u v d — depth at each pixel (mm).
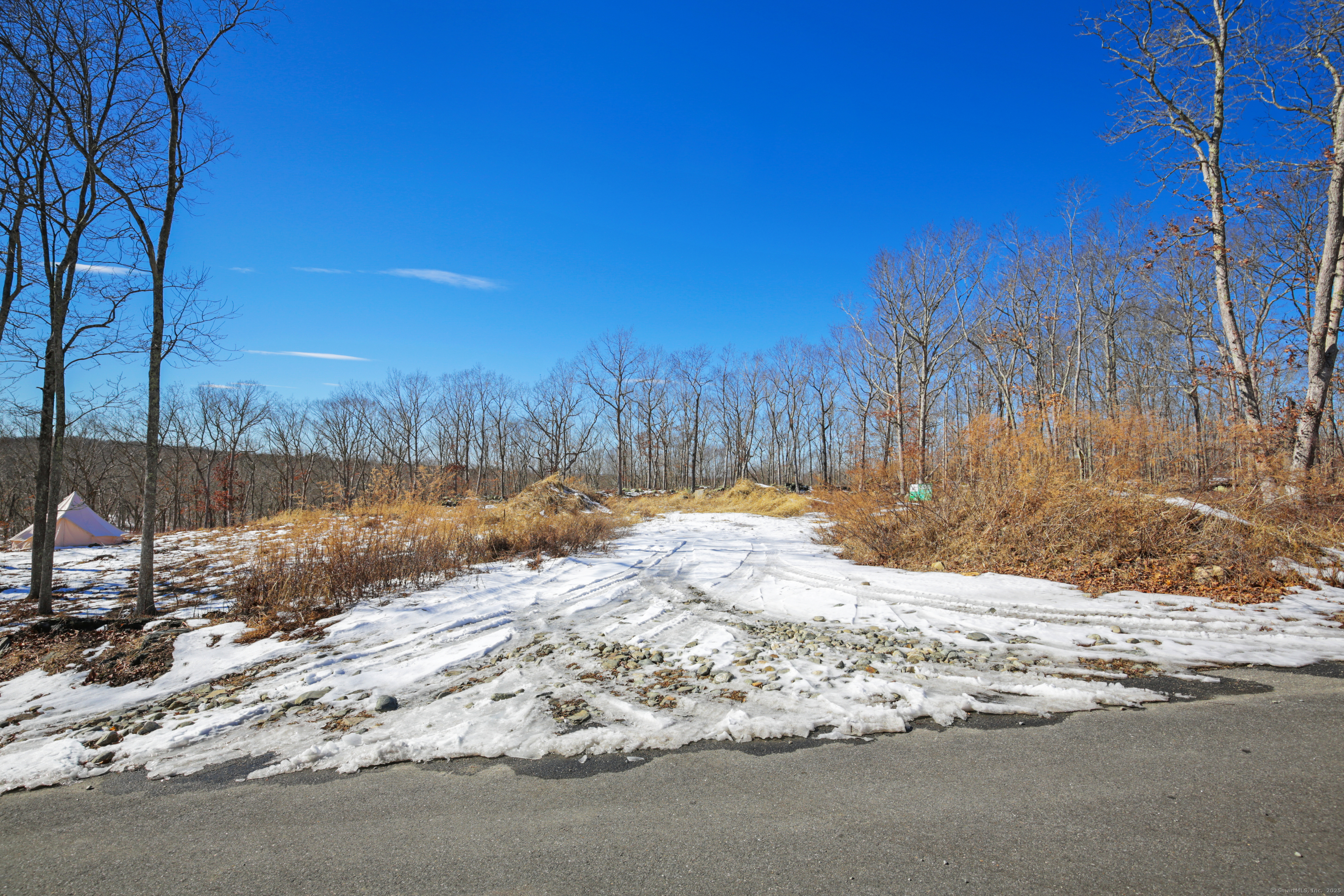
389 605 9086
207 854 3166
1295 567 8109
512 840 3123
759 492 35656
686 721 4598
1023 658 5848
